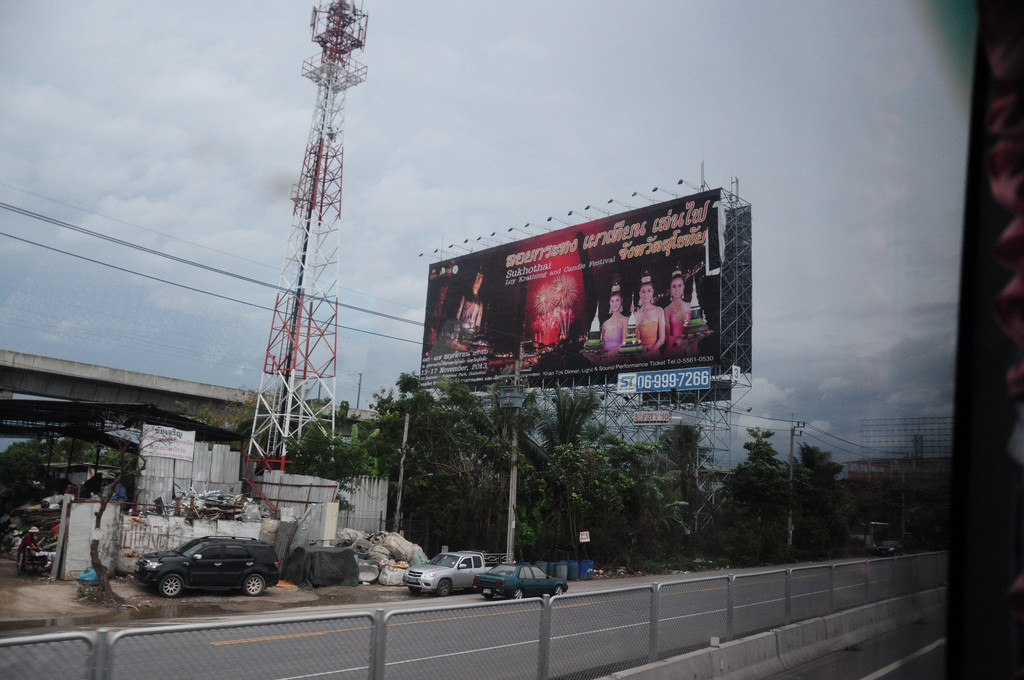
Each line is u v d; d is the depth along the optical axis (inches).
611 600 302.8
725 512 1595.7
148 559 756.6
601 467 1337.4
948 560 61.9
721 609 378.6
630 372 1668.3
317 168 1567.4
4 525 1027.3
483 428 1360.7
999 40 38.9
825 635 451.8
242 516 949.8
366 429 1487.5
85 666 163.9
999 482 57.7
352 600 829.8
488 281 2025.1
